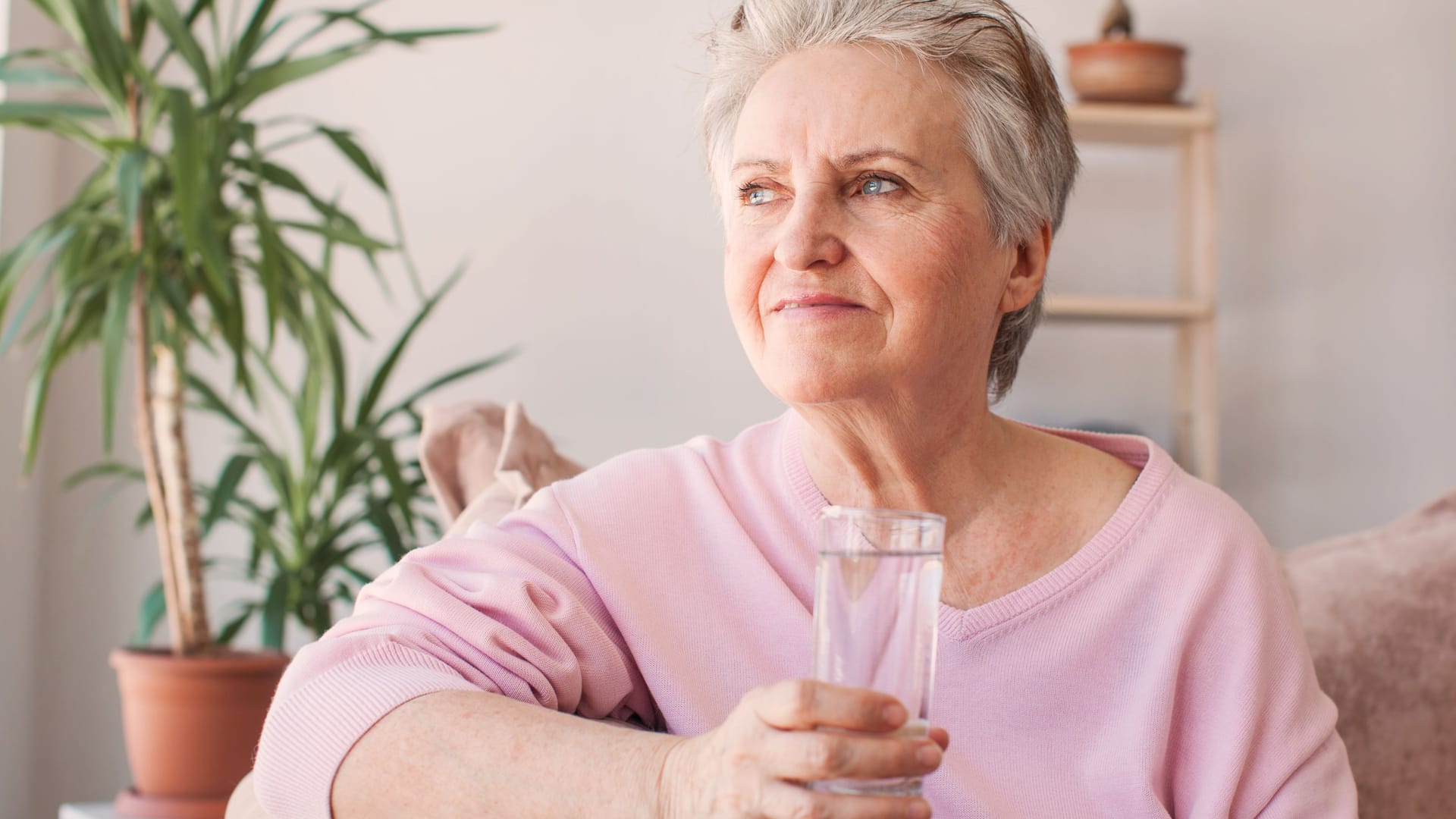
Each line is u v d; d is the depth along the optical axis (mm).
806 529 1027
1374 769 1345
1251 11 3117
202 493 2418
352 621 940
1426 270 3100
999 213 951
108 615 2895
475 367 2447
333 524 2611
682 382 3029
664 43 3031
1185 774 999
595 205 3021
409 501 2299
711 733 684
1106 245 3113
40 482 2848
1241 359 3121
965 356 949
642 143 3027
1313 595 1404
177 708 2121
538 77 3014
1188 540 1005
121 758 2885
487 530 1046
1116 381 3092
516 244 3006
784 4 944
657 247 3031
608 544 1021
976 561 1017
